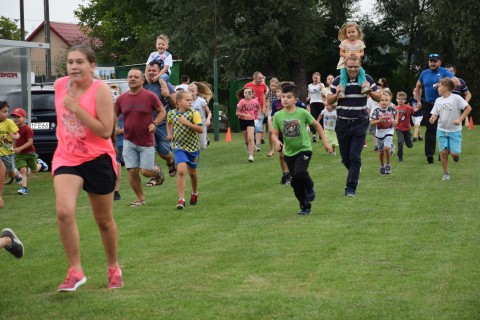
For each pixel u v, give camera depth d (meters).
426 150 18.56
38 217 12.25
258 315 6.28
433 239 9.32
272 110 17.98
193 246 9.28
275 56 47.81
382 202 12.46
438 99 15.16
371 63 55.41
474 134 28.94
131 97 12.78
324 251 8.76
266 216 11.45
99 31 72.31
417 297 6.78
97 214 7.17
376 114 16.39
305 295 6.88
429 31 48.62
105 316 6.32
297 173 11.29
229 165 19.64
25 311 6.54
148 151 12.87
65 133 6.97
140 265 8.29
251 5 46.12
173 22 49.38
